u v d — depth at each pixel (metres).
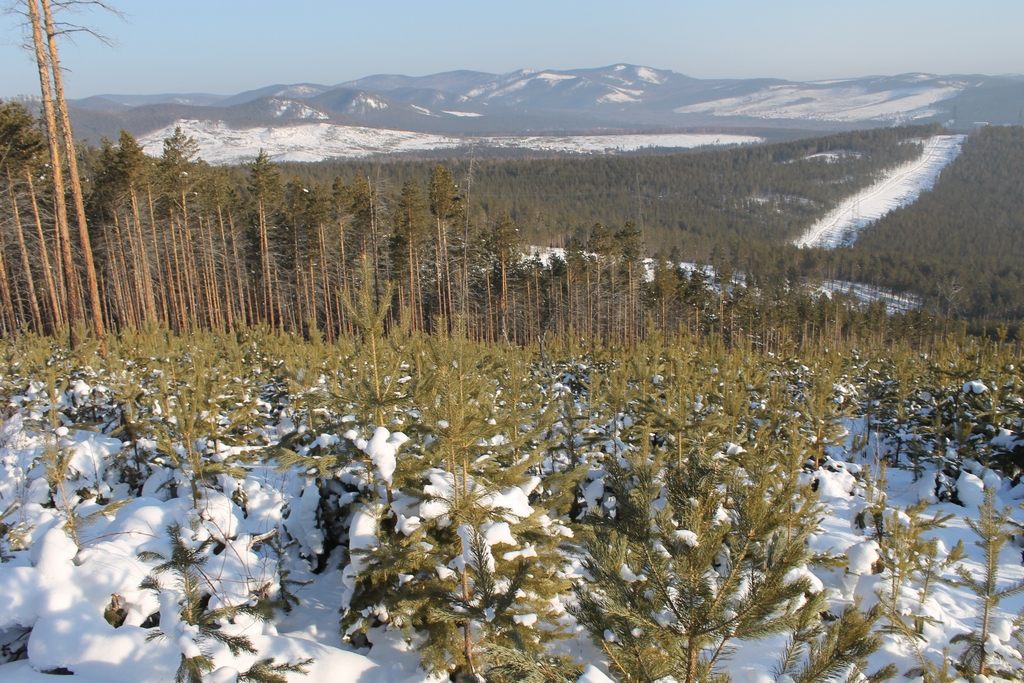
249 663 4.31
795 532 4.94
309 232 40.16
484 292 48.97
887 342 60.75
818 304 63.34
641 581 3.11
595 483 7.17
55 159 14.32
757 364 16.08
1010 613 5.41
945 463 9.77
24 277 33.53
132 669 4.19
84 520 4.96
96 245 37.66
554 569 4.97
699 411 9.02
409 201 37.50
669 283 50.28
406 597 4.55
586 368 16.77
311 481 6.54
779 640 4.57
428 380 5.54
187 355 14.34
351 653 4.73
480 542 3.99
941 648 4.54
